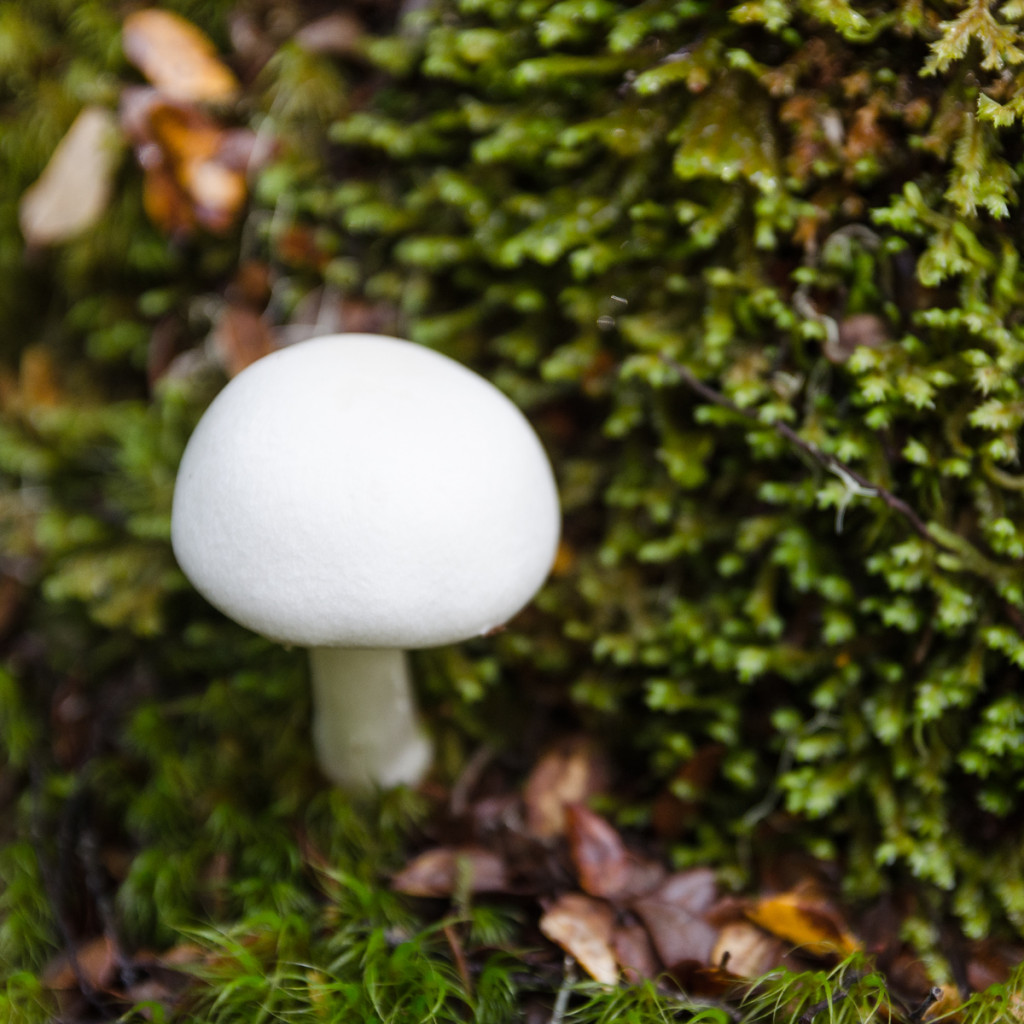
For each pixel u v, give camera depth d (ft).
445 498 0.77
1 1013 0.82
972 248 0.80
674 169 0.84
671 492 0.89
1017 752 0.82
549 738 0.93
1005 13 0.79
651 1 0.84
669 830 0.89
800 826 0.87
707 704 0.88
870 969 0.80
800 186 0.82
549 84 0.87
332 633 0.77
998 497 0.82
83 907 0.88
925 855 0.83
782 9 0.80
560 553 0.92
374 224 0.92
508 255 0.88
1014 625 0.82
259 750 0.93
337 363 0.79
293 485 0.76
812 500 0.84
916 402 0.80
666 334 0.87
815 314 0.83
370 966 0.81
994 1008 0.79
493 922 0.84
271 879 0.88
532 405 0.93
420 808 0.89
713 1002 0.81
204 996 0.82
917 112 0.80
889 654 0.85
